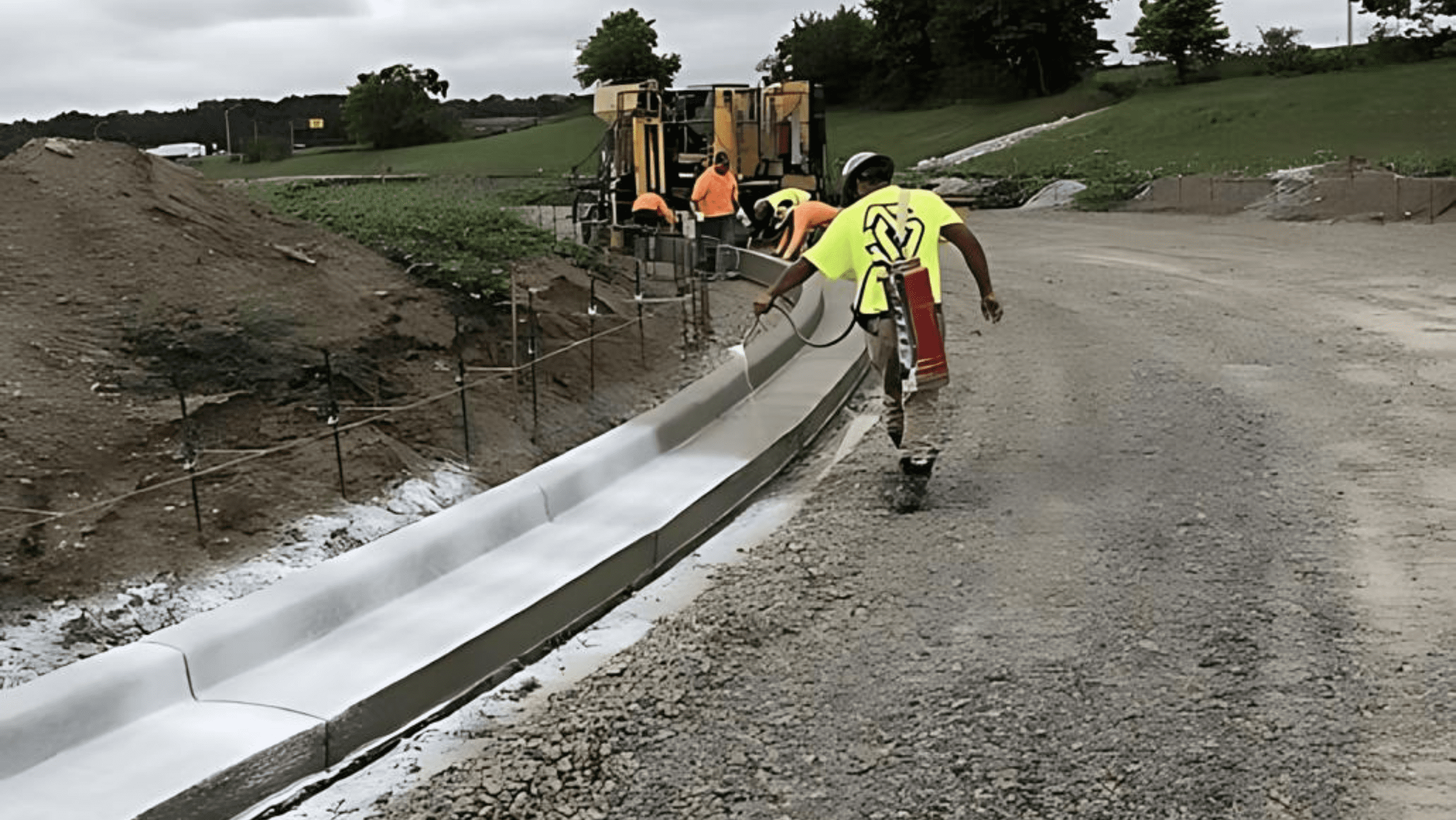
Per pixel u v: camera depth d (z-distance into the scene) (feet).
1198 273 56.03
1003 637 17.02
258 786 13.91
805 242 55.62
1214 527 20.85
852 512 22.85
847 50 289.94
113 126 91.86
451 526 19.54
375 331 30.30
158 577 19.51
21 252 28.19
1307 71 205.26
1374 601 17.48
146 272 28.91
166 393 24.47
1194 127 144.36
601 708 15.71
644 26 291.99
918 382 22.34
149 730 14.47
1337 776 13.17
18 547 19.26
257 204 37.17
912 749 14.20
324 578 17.60
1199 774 13.34
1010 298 49.65
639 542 20.10
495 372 30.76
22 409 22.47
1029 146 155.02
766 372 31.40
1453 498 21.59
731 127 73.15
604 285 45.91
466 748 15.02
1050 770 13.61
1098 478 23.94
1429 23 203.82
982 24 255.91
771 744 14.55
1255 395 29.71
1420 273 52.34
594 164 190.70
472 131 283.59
